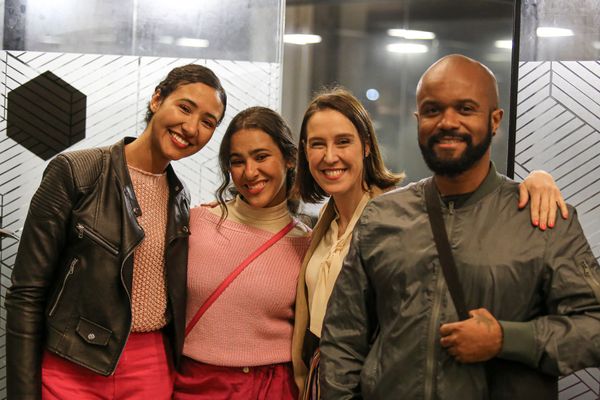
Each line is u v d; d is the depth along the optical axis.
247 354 2.35
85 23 3.55
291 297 2.41
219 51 3.67
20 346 2.14
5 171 3.52
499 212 1.78
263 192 2.41
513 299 1.69
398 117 4.91
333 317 1.95
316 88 4.87
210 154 3.67
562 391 3.02
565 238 1.71
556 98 3.09
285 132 2.43
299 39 4.84
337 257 2.24
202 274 2.39
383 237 1.87
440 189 1.86
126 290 2.19
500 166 4.36
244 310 2.37
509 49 4.66
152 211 2.33
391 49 4.87
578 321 1.63
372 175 2.38
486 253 1.72
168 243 2.31
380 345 1.82
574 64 3.05
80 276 2.18
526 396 1.68
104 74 3.58
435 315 1.73
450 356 1.71
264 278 2.38
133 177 2.31
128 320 2.21
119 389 2.25
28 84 3.52
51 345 2.16
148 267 2.29
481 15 4.70
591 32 3.03
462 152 1.74
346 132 2.25
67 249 2.21
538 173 1.87
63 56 3.54
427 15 4.80
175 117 2.26
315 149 2.29
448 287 1.73
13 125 3.52
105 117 3.58
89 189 2.19
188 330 2.40
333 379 1.89
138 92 3.61
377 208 1.94
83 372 2.21
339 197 2.33
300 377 2.38
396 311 1.79
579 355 1.61
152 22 3.61
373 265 1.87
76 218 2.17
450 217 1.81
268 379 2.37
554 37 3.08
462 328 1.65
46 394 2.18
